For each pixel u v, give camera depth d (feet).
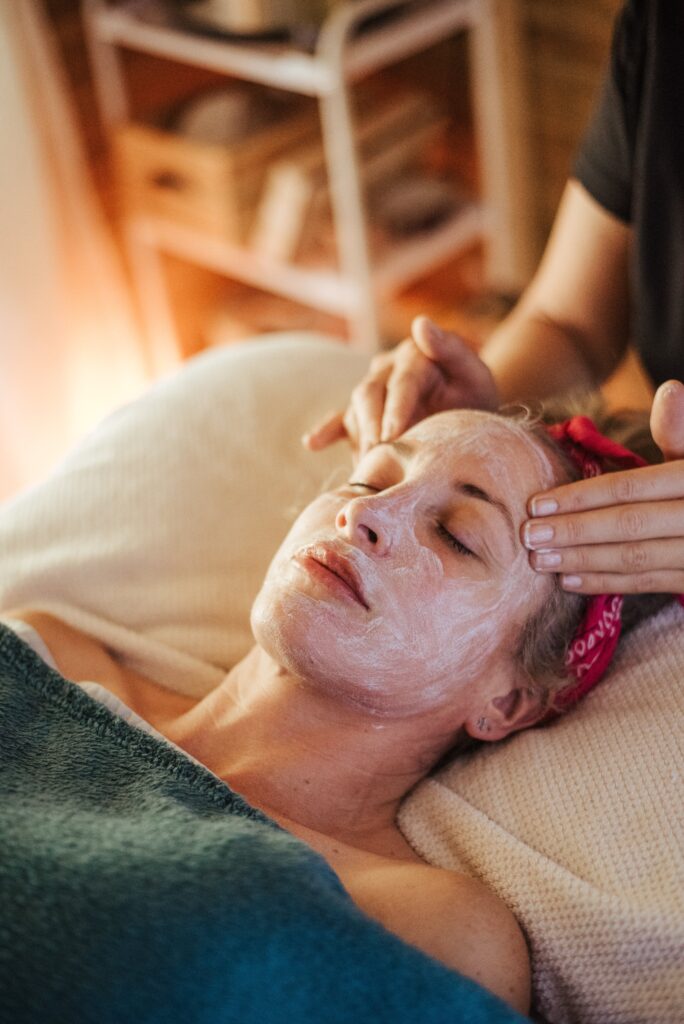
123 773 3.19
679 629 3.70
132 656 4.19
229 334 8.84
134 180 7.96
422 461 3.63
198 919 2.66
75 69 7.99
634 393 6.91
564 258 4.64
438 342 3.99
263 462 4.66
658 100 3.94
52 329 7.54
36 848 2.79
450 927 3.08
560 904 3.23
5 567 4.42
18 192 7.00
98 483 4.61
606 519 3.19
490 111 7.76
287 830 3.29
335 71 6.46
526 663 3.60
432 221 7.74
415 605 3.38
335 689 3.43
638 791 3.37
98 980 2.56
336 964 2.70
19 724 3.37
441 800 3.59
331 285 7.47
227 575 4.42
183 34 7.07
